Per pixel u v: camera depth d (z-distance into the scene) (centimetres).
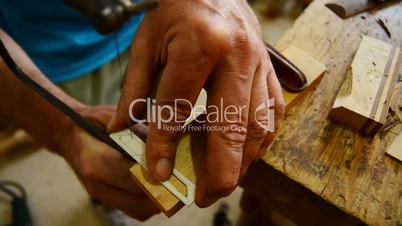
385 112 26
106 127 26
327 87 28
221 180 20
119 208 30
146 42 22
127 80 23
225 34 20
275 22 87
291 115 27
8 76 31
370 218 23
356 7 33
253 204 52
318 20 32
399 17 33
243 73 20
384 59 29
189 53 19
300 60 28
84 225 65
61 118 31
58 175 70
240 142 20
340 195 24
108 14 15
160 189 22
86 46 48
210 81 21
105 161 27
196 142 23
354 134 26
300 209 27
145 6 16
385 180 24
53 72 48
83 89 53
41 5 42
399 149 25
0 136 70
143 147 24
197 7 20
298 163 25
